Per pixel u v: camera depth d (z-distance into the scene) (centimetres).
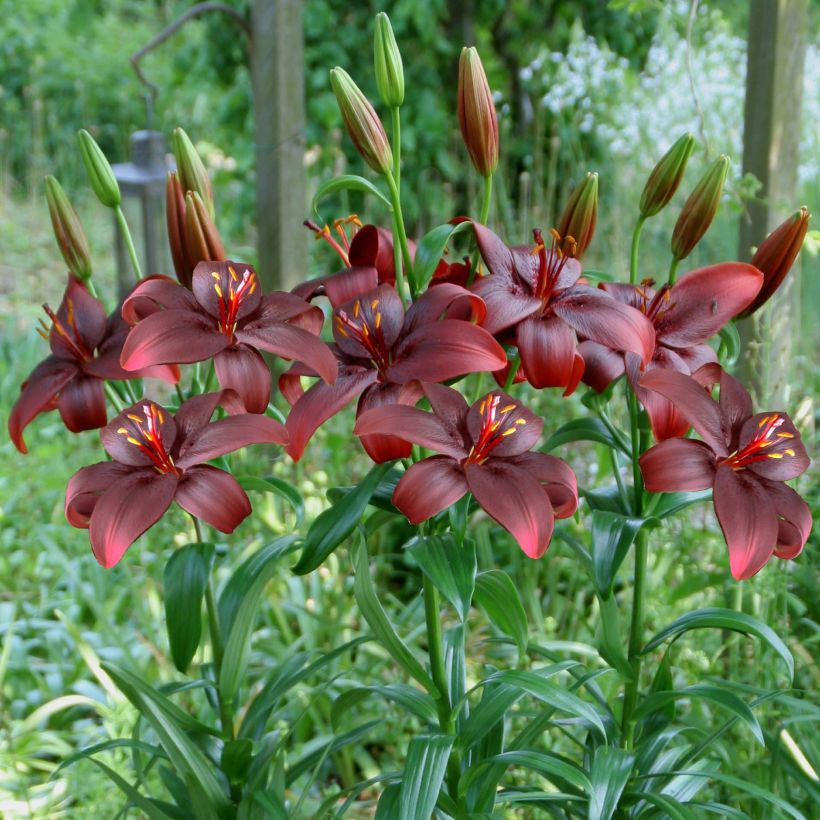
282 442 95
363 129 97
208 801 104
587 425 107
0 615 167
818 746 125
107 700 155
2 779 138
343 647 107
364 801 144
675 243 103
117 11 598
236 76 316
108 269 389
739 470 95
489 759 101
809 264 234
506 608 99
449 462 93
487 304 95
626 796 105
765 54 152
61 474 193
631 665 108
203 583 99
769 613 131
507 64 340
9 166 508
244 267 97
